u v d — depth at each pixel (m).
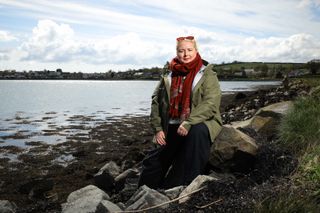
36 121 28.38
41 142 18.44
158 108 6.37
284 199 4.36
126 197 6.34
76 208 5.77
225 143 6.57
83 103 50.56
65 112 36.50
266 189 4.73
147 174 6.50
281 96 25.34
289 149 6.85
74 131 22.58
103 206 4.86
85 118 30.41
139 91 96.62
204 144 5.98
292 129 7.22
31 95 70.69
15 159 14.51
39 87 123.19
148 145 16.95
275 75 195.88
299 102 8.80
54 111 37.66
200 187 5.13
